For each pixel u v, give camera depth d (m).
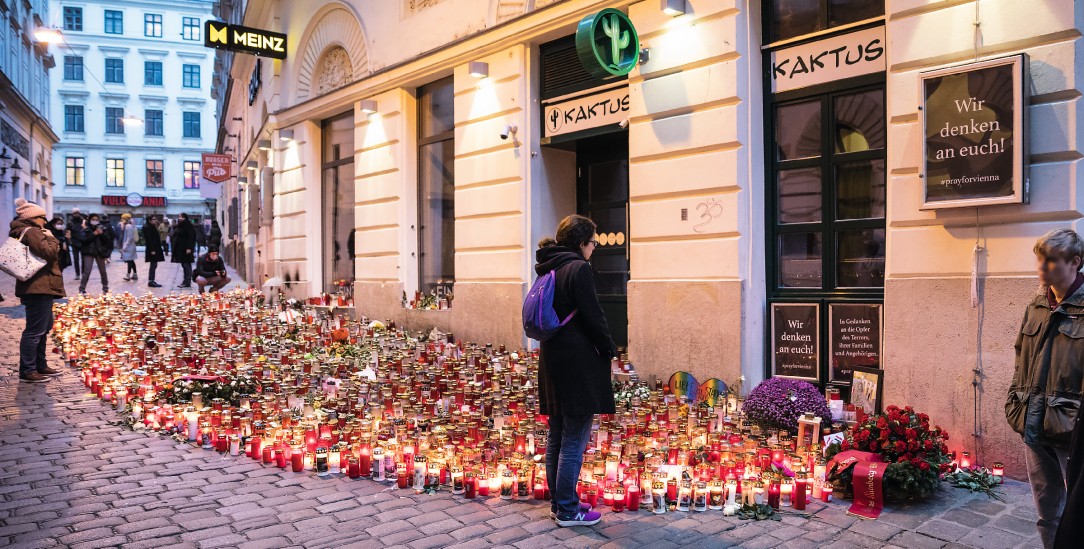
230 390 7.27
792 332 7.00
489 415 6.60
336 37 13.88
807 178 6.96
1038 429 3.34
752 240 7.08
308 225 15.05
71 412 7.25
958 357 5.51
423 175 11.95
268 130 17.09
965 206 5.36
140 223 56.12
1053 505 3.46
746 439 5.43
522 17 9.23
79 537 4.18
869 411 5.99
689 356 7.41
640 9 7.90
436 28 10.99
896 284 5.86
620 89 8.45
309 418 6.57
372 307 12.66
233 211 33.53
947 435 5.22
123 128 55.84
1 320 13.37
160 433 6.57
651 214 7.83
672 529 4.41
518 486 4.95
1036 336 3.41
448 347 9.52
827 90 6.76
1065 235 3.26
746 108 7.09
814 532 4.38
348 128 14.23
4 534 4.21
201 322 11.72
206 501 4.83
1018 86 5.09
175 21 57.34
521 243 9.47
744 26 7.08
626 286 8.98
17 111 31.30
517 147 9.51
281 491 5.07
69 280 22.33
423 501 4.90
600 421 5.98
